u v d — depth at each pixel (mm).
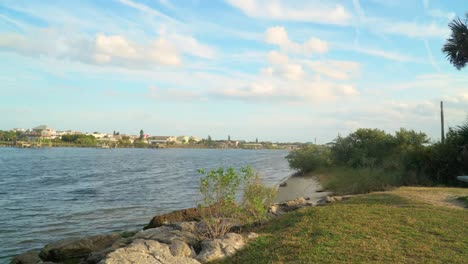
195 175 49812
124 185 36938
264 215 11516
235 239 8898
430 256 7148
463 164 22344
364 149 36375
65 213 21406
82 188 34250
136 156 115375
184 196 28828
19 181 40656
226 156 131500
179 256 7996
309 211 11898
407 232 8914
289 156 47375
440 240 8305
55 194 30016
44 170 56594
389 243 7996
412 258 7039
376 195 15953
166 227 11117
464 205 13312
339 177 28750
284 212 14711
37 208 23141
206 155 139250
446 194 16141
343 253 7301
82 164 71688
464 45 21922
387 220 10172
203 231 10156
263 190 11609
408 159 25016
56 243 12305
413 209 11922
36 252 12414
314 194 24281
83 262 10609
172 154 143625
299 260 7035
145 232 10977
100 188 34312
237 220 10711
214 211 11211
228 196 10273
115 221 19094
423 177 22609
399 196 15188
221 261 7875
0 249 13977
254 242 8750
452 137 24312
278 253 7672
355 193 21156
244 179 11516
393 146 34844
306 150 46781
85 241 12375
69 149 181000
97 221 19094
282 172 55312
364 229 9133
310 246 7824
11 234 16312
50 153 126188
